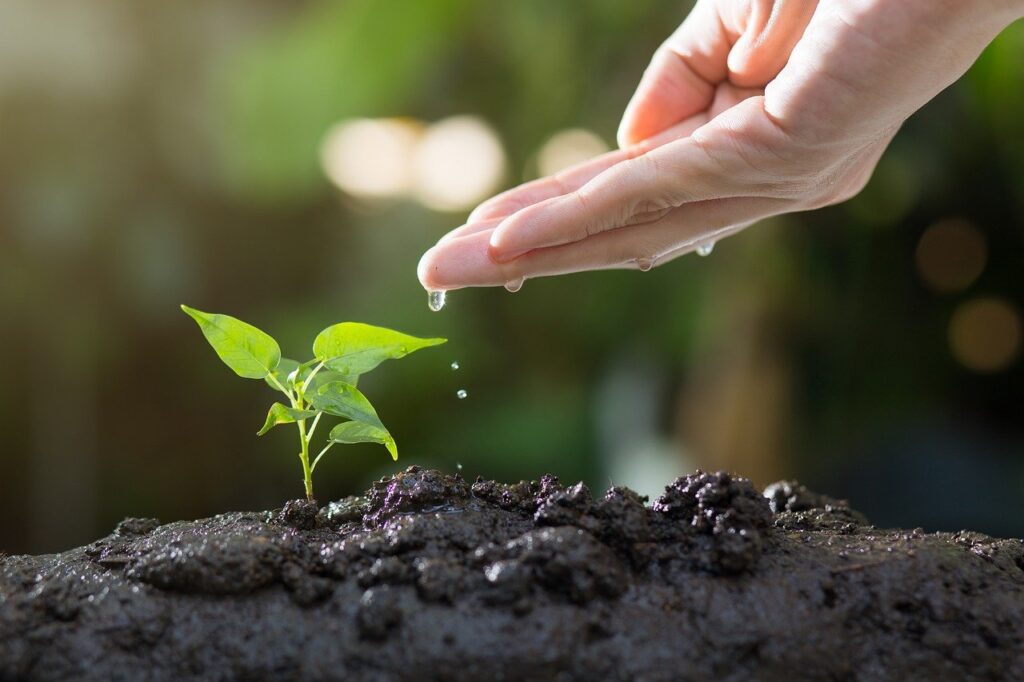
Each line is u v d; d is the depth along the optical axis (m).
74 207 1.82
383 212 2.26
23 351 1.88
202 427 2.05
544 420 2.06
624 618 0.62
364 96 1.80
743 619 0.62
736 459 1.75
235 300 2.14
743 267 1.78
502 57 2.09
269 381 0.68
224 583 0.63
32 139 1.80
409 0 1.71
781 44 0.76
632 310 2.11
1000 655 0.63
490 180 2.25
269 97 1.77
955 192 1.88
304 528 0.67
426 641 0.61
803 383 1.89
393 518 0.67
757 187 0.71
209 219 2.06
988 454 1.71
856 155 0.72
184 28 1.89
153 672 0.62
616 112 1.97
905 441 1.75
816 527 0.69
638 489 1.78
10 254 1.82
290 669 0.61
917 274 1.96
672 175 0.69
